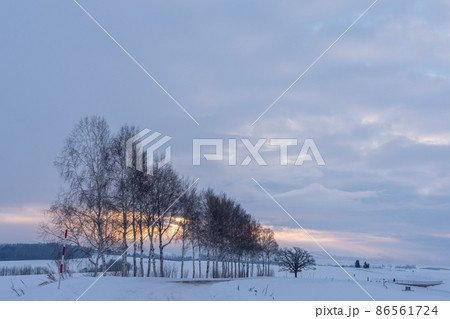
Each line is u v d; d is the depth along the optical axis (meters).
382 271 129.88
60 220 33.66
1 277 42.56
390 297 32.25
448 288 73.81
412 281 82.00
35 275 44.88
